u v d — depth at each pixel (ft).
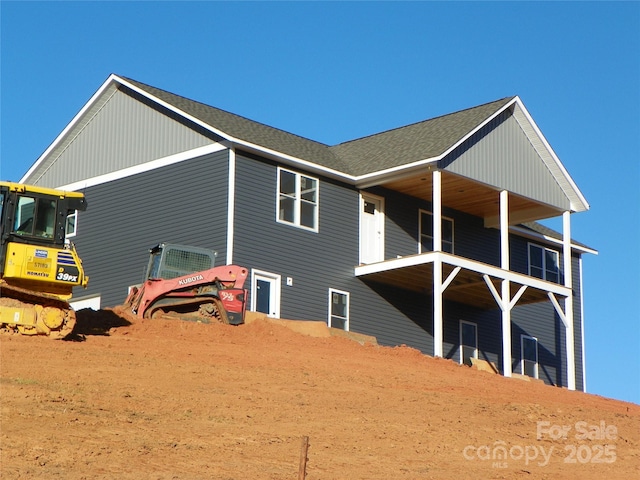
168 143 110.32
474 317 125.18
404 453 60.08
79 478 48.78
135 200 111.86
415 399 74.28
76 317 84.69
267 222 104.99
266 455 56.18
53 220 77.51
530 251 134.00
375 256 114.73
